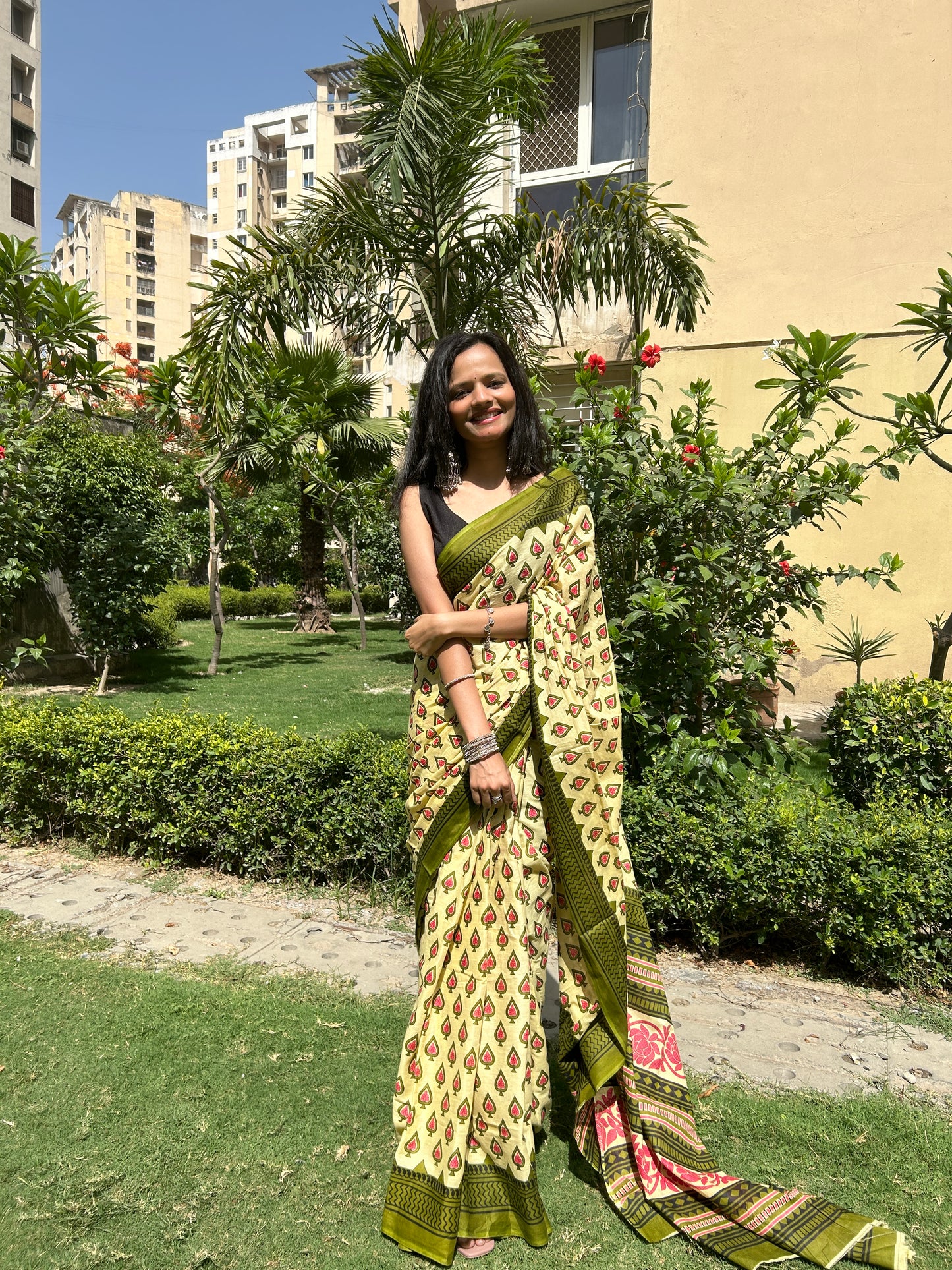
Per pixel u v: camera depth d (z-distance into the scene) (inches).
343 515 557.0
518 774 71.7
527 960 70.7
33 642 287.1
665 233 209.9
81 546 334.0
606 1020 72.9
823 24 310.2
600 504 133.0
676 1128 73.2
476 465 76.5
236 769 147.3
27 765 166.2
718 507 132.4
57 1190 71.0
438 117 172.7
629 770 138.1
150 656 484.4
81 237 2999.5
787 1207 68.9
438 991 72.4
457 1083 69.7
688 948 122.3
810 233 316.2
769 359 148.3
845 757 171.9
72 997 104.0
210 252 2974.9
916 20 300.2
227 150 2891.2
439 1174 68.2
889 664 310.8
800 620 319.3
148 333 2935.5
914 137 303.1
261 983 109.3
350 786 141.0
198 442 503.5
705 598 139.6
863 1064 92.7
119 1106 82.5
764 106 319.0
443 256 201.2
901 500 306.8
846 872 109.8
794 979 113.8
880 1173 75.2
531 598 72.1
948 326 167.2
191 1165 74.5
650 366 147.9
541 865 72.5
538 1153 79.7
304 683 383.2
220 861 152.7
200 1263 64.1
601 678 76.4
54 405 347.9
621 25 359.6
